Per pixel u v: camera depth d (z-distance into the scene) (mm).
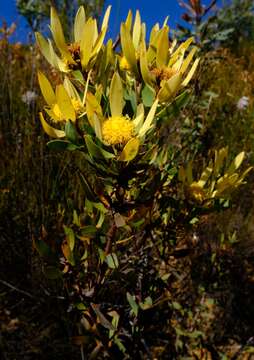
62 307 514
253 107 1107
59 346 519
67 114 293
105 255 385
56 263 390
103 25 314
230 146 910
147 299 442
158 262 574
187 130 740
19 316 562
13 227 590
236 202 805
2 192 603
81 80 323
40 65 825
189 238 611
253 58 1878
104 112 323
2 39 856
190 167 422
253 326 618
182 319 562
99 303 440
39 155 609
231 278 636
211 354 555
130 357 493
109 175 327
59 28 308
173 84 291
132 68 321
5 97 716
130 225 365
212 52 784
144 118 320
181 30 712
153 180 361
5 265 583
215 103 1053
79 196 546
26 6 836
